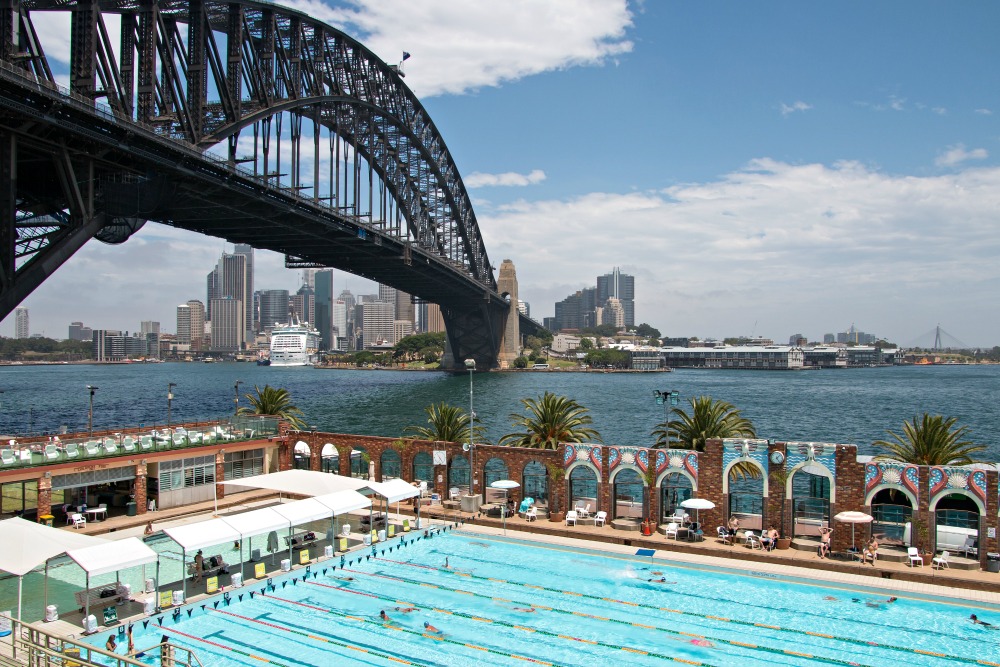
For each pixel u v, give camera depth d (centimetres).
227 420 5822
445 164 18788
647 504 4194
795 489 6862
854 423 13512
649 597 3291
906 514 3894
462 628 2955
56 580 3509
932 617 3042
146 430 5584
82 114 5775
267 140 9444
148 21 6900
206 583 3391
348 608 3175
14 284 5528
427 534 4322
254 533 3438
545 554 3962
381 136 14850
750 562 3719
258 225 10406
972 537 3612
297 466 5725
